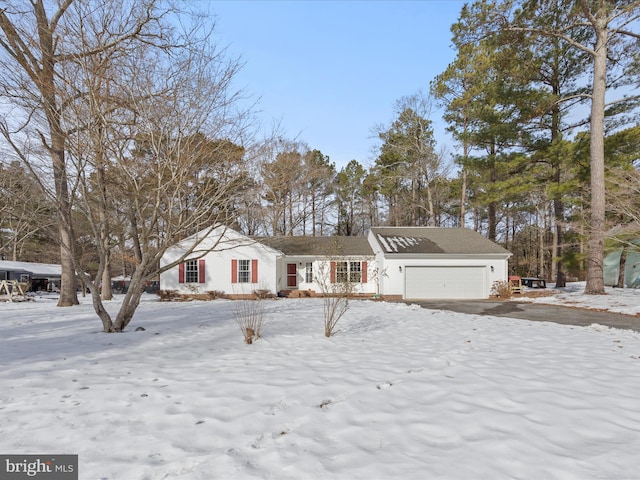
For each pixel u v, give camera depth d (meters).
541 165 20.98
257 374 4.80
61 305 14.77
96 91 7.39
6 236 31.89
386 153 31.80
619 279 22.05
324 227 40.00
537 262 38.78
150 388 4.23
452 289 19.88
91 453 2.81
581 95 17.06
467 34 19.12
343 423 3.32
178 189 7.84
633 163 18.34
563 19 16.80
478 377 4.62
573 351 6.19
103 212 8.31
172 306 14.00
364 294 21.62
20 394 4.05
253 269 19.81
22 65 7.87
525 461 2.67
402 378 4.59
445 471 2.54
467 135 22.61
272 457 2.74
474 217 36.91
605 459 2.69
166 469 2.58
